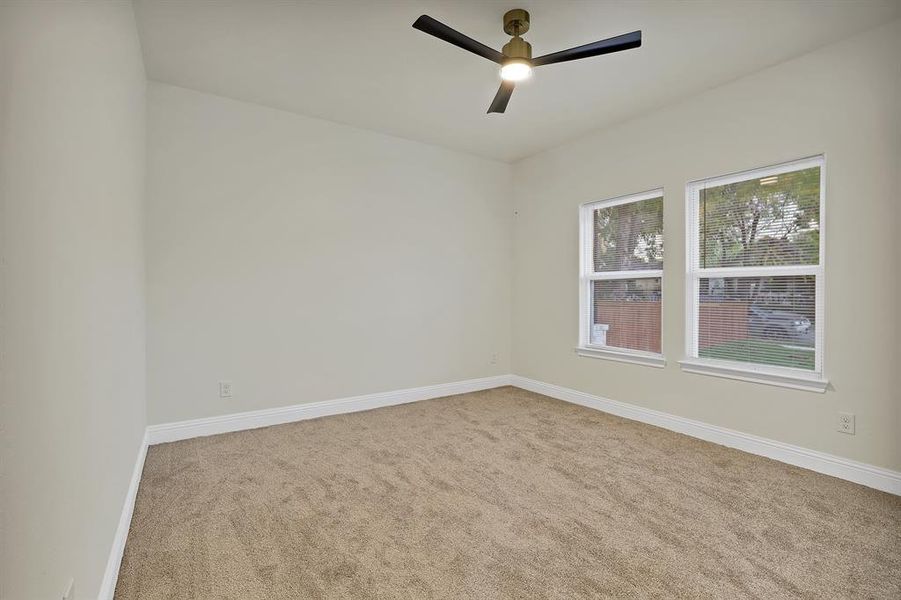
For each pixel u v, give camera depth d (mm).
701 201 3410
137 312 2688
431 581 1729
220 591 1668
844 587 1682
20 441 843
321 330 3939
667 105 3547
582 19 2420
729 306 3252
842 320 2645
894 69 2443
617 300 4090
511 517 2211
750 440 3053
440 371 4680
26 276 892
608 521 2168
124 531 1979
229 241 3508
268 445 3217
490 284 5051
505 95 2658
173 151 3283
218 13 2369
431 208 4586
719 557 1874
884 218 2484
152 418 3240
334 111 3732
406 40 2645
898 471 2434
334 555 1899
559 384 4598
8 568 780
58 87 1119
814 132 2744
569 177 4473
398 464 2879
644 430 3553
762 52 2758
